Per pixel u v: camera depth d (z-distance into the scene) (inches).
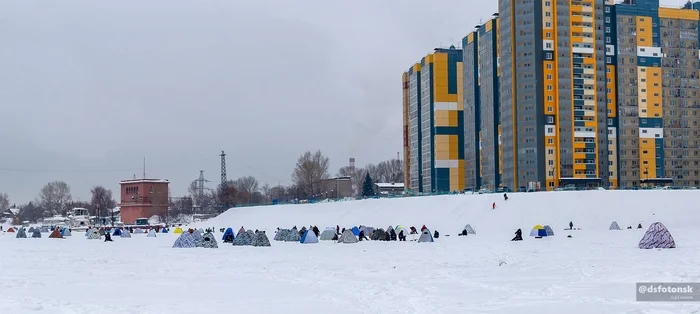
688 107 7544.3
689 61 7588.6
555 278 1414.9
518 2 7140.8
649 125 7381.9
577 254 2186.3
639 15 7431.1
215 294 1258.6
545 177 6943.9
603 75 7160.4
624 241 2955.2
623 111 7293.3
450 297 1147.9
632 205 4835.1
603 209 4795.8
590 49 7101.4
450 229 4820.4
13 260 2276.1
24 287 1396.4
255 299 1181.1
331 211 6451.8
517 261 1946.4
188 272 1765.5
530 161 6978.4
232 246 3243.1
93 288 1369.3
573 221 4650.6
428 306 1043.9
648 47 7440.9
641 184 7283.5
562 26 7042.3
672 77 7504.9
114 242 3959.2
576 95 7027.6
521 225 4630.9
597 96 7126.0
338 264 1991.9
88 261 2217.0
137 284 1446.9
